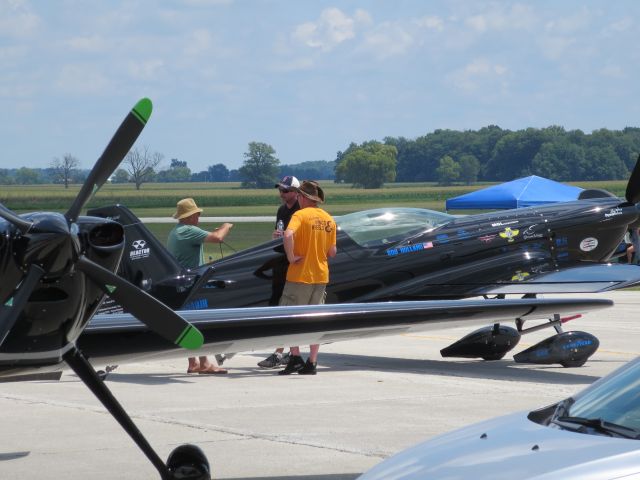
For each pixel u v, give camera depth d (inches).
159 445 586.6
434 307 561.6
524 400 729.0
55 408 705.6
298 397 744.3
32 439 605.9
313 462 542.9
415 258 952.9
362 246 944.9
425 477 336.5
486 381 822.5
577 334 907.4
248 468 530.3
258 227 4849.9
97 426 642.8
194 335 468.8
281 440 596.4
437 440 377.1
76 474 523.8
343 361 960.9
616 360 958.4
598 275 954.7
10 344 458.0
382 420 655.1
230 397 745.0
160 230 4633.4
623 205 1023.6
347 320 535.8
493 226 987.3
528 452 337.1
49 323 456.8
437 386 794.8
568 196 1943.9
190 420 657.6
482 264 968.9
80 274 453.4
